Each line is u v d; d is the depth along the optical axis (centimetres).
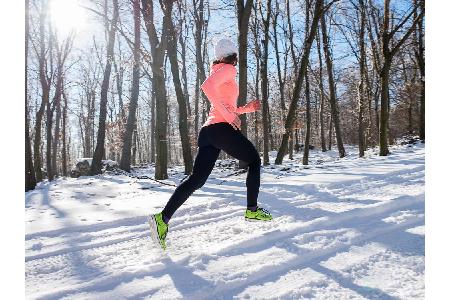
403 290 228
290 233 341
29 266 302
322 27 1852
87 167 1733
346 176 665
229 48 335
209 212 447
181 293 235
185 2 1376
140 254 320
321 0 1141
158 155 1020
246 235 347
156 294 235
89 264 302
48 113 2069
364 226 350
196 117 2823
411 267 259
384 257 279
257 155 344
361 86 1977
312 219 384
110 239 366
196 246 325
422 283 235
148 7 966
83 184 973
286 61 2375
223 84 330
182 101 1077
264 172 923
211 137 329
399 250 290
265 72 1552
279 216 408
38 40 1909
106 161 1662
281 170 944
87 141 3488
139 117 4569
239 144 333
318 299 223
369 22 1942
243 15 966
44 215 516
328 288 236
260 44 1900
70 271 291
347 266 266
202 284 244
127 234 386
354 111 3831
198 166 326
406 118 3195
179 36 1881
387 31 1216
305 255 286
